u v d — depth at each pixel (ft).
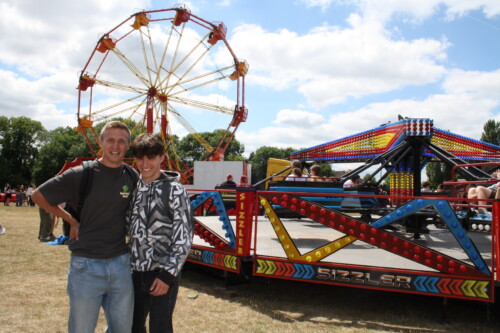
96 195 7.22
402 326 11.65
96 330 11.18
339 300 14.30
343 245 12.80
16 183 213.46
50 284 15.79
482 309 13.09
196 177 60.54
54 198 7.06
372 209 20.16
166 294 7.36
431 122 19.71
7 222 39.96
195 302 13.88
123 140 7.48
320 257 13.05
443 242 17.66
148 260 7.36
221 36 81.92
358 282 12.48
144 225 7.42
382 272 12.17
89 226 7.25
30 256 21.44
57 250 23.49
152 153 7.48
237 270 14.33
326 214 13.04
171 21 79.30
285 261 13.55
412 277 11.85
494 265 11.10
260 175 280.10
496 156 32.17
